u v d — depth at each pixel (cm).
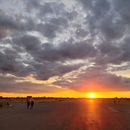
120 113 4166
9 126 2188
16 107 6347
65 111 4753
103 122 2531
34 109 5459
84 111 4769
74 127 2088
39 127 2103
